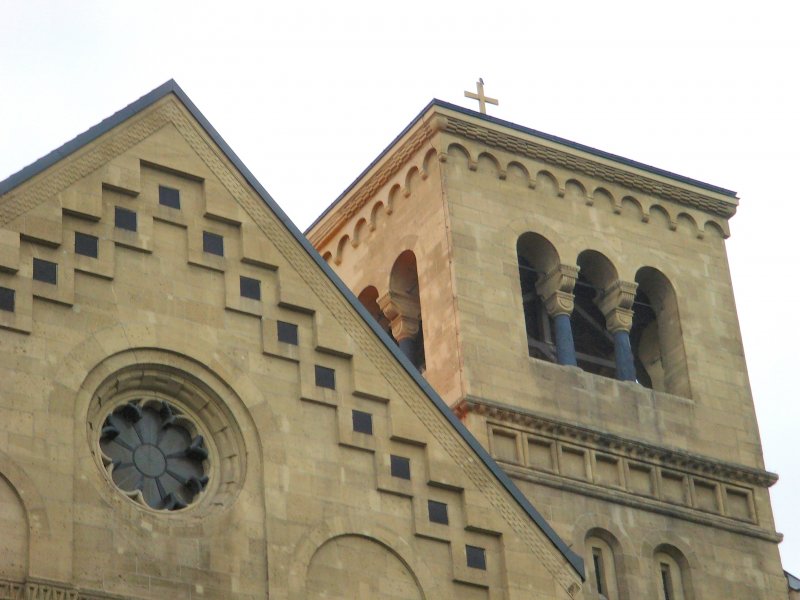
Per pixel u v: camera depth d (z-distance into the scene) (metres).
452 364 67.44
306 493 51.62
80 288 51.19
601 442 68.00
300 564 50.47
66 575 47.41
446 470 53.84
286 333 53.59
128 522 49.00
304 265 54.62
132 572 48.44
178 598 48.69
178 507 50.47
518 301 69.25
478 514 53.69
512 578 53.28
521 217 71.25
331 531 51.41
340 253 75.62
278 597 49.78
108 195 52.81
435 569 52.53
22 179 51.44
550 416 67.50
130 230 52.62
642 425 69.38
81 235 51.84
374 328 54.69
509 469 65.69
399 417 53.91
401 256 72.12
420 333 72.50
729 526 68.94
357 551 51.62
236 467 51.44
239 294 53.38
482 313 68.38
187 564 49.25
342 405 53.34
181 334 52.03
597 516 66.50
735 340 73.56
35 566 47.09
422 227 71.06
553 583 53.84
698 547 67.88
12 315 49.78
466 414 66.25
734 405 71.88
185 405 51.97
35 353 49.72
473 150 71.56
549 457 67.00
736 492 70.12
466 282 68.75
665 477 68.94
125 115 53.94
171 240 53.19
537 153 72.62
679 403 70.69
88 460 49.16
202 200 54.16
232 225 54.31
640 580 65.94
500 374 67.56
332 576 50.94
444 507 53.44
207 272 53.28
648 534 67.12
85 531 48.28
